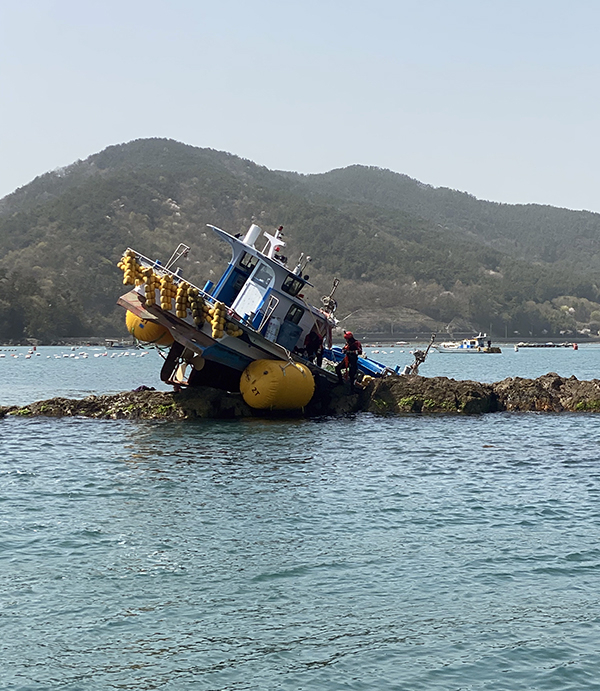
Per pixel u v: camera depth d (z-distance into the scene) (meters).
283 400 28.48
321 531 15.60
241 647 10.88
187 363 30.12
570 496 18.55
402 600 12.32
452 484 19.72
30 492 18.56
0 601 12.20
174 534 15.34
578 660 10.55
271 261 28.97
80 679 10.12
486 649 10.84
